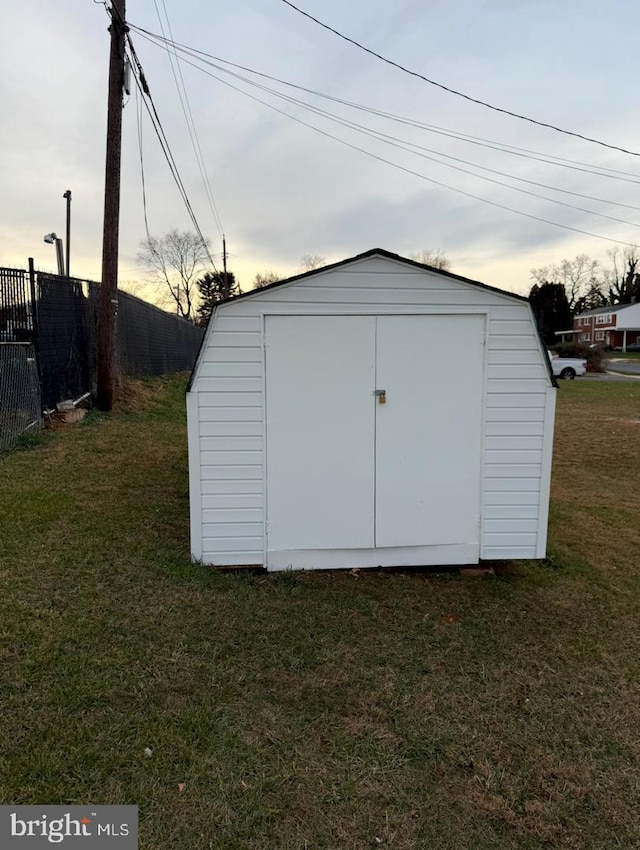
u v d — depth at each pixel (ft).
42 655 7.64
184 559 11.32
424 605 10.37
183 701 7.14
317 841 5.32
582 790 6.17
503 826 5.65
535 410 11.26
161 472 17.38
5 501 13.42
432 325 10.88
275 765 6.22
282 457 11.03
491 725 7.17
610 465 25.08
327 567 11.51
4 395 18.22
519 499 11.55
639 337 161.27
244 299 10.53
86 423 22.53
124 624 8.71
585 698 7.84
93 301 27.63
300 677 7.91
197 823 5.41
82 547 11.34
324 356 10.81
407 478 11.29
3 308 19.81
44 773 5.75
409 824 5.59
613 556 13.71
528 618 10.16
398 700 7.54
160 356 42.52
